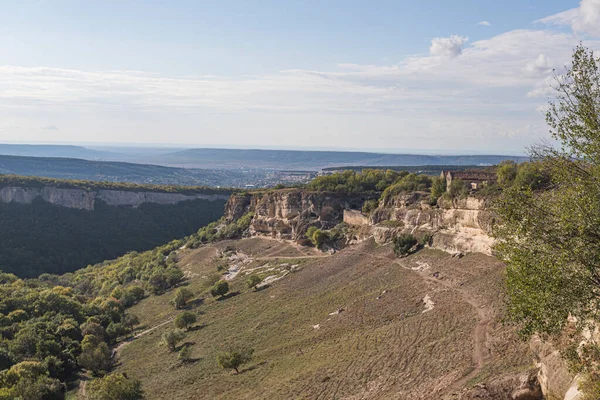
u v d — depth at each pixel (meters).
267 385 51.22
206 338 78.62
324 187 145.00
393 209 105.56
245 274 116.81
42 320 92.06
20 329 84.94
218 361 61.38
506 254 24.17
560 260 21.05
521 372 29.59
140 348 83.06
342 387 43.38
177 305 104.75
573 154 22.42
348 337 58.19
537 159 24.55
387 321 59.22
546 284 21.48
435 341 46.31
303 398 43.44
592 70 22.38
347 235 116.94
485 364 36.88
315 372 49.09
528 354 35.34
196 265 141.00
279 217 146.62
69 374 75.38
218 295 104.12
